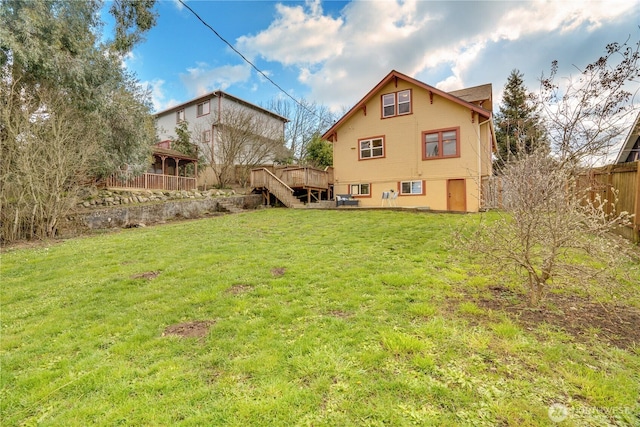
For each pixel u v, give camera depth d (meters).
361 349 2.64
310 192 14.79
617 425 1.80
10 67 8.85
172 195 14.98
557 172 3.11
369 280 4.32
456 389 2.11
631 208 5.16
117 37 11.38
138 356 2.77
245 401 2.10
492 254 3.64
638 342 2.59
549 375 2.21
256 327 3.17
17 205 8.88
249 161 21.69
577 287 3.74
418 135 14.30
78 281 5.04
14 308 4.08
